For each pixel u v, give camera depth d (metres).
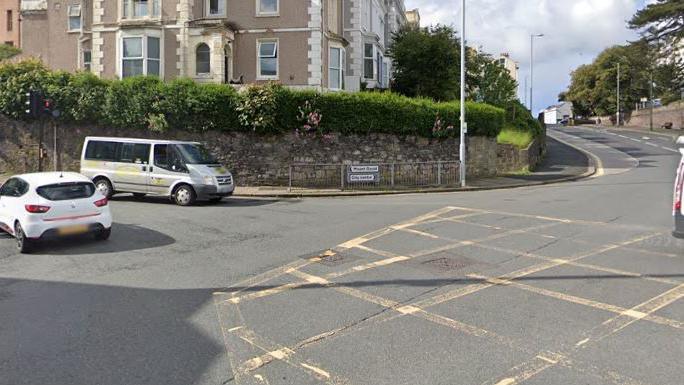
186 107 22.02
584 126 82.44
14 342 5.52
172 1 27.00
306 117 22.41
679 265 8.61
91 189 10.90
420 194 21.19
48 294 7.29
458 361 4.93
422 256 9.34
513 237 11.02
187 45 26.91
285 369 4.80
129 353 5.19
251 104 21.94
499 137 31.38
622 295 6.99
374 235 11.30
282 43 27.50
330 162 23.06
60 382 4.57
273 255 9.54
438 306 6.59
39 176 10.82
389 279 7.87
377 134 23.78
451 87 33.12
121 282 7.83
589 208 15.27
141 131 22.56
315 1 27.27
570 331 5.69
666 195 18.28
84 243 10.75
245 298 7.00
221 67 26.41
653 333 5.61
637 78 81.38
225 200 18.69
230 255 9.56
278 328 5.87
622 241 10.59
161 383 4.53
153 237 11.32
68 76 23.06
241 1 27.72
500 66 39.09
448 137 25.44
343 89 30.75
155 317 6.26
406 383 4.49
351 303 6.74
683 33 55.25
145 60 26.75
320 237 11.16
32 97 19.31
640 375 4.61
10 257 9.63
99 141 18.58
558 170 30.81
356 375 4.66
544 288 7.34
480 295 7.03
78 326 5.98
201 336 5.64
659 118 73.31
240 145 22.47
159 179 17.27
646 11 55.69
